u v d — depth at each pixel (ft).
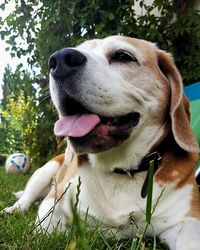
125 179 1.23
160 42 2.63
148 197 0.71
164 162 1.24
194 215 1.19
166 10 2.65
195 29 2.55
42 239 0.97
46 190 1.94
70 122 1.13
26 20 3.25
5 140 6.61
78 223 0.68
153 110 1.27
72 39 2.83
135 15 2.79
